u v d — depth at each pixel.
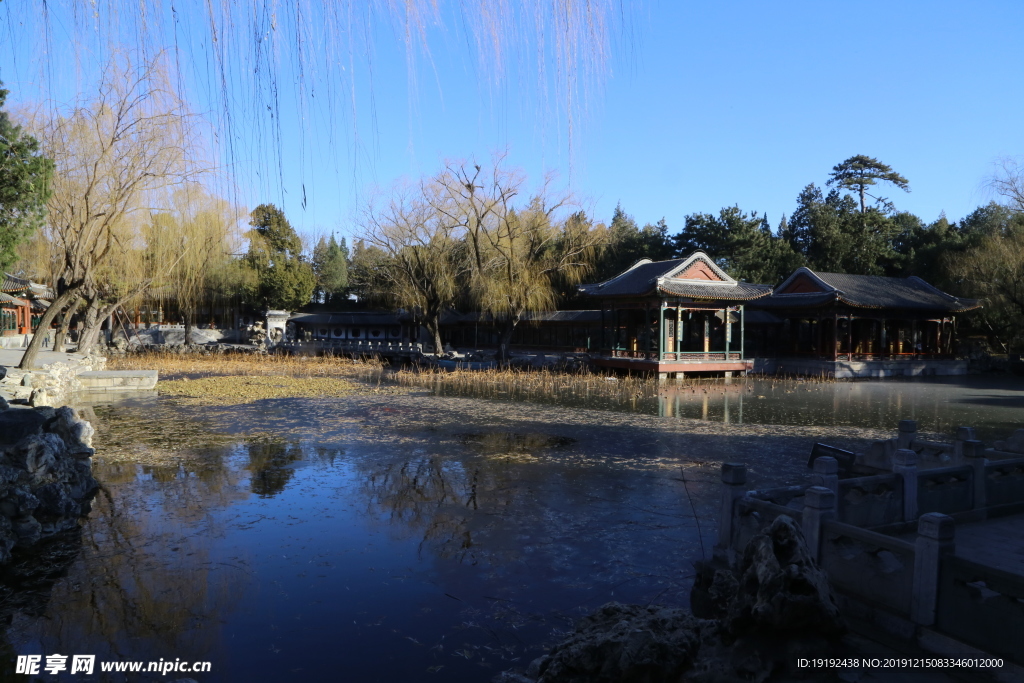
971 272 51.50
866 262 68.81
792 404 30.16
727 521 9.03
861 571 7.17
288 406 27.64
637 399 31.36
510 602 8.73
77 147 27.72
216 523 11.90
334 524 11.91
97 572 9.68
